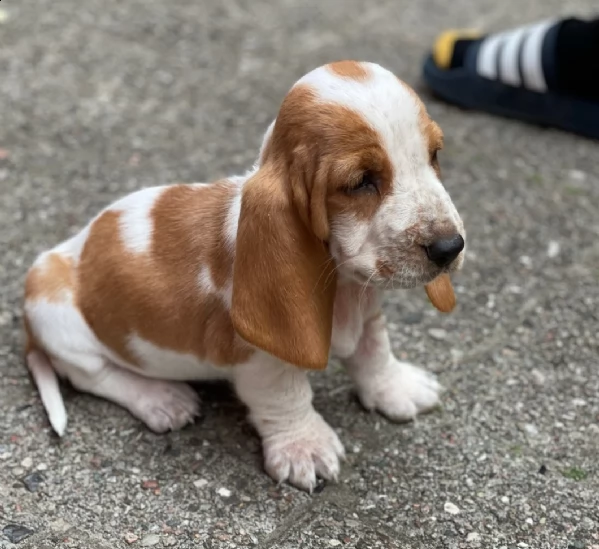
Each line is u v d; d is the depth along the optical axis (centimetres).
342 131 52
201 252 60
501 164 102
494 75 111
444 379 71
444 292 60
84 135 103
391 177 52
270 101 114
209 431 66
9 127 103
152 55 124
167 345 62
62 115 107
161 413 65
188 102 113
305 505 60
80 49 123
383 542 57
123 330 63
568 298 80
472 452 64
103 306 63
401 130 52
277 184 53
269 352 55
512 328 77
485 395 69
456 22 143
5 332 74
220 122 108
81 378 67
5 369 70
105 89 114
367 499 60
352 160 51
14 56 119
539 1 154
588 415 67
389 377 67
